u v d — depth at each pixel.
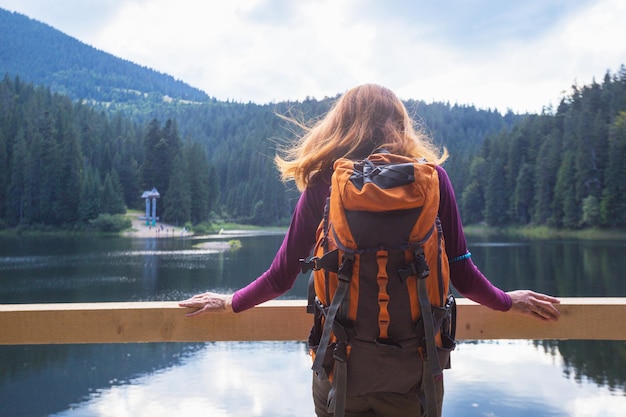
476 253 40.47
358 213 1.07
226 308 1.54
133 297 22.44
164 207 91.50
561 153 74.50
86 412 7.71
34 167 79.25
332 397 1.15
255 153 123.69
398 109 1.33
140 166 98.31
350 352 1.10
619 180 63.28
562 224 70.75
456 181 96.06
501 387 8.38
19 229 76.31
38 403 8.14
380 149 1.23
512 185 81.56
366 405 1.18
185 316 1.62
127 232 78.44
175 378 9.36
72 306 1.64
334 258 1.09
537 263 32.50
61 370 10.06
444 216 1.20
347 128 1.31
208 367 10.03
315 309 1.17
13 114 86.62
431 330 1.05
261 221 107.38
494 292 1.35
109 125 112.00
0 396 8.45
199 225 90.88
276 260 1.34
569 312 1.58
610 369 9.25
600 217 64.94
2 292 24.05
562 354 10.29
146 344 12.20
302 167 1.28
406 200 1.05
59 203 79.62
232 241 58.84
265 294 1.37
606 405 7.50
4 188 79.75
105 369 10.05
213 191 101.94
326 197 1.24
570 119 75.94
